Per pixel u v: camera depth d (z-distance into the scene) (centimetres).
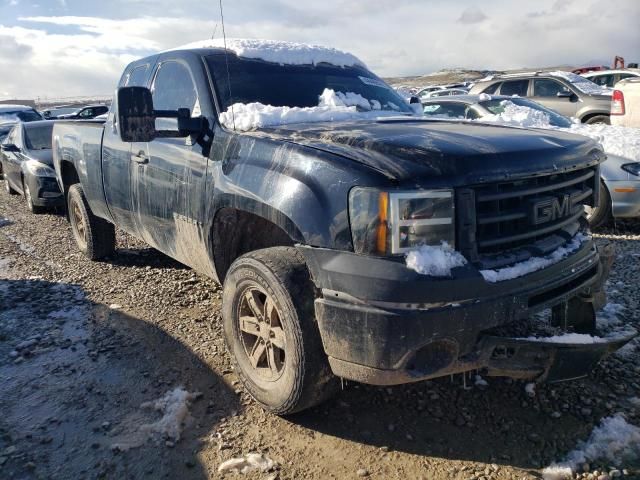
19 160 945
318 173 255
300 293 265
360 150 256
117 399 314
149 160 395
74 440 279
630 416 282
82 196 560
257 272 280
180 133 338
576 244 284
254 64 390
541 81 1209
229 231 337
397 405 303
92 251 575
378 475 250
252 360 305
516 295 242
